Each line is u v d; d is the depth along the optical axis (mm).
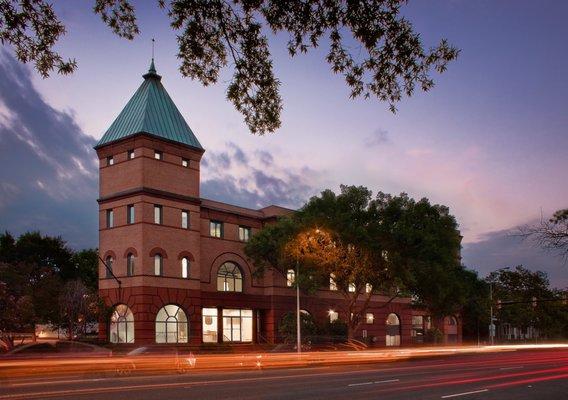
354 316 49281
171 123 50969
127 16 11984
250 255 52094
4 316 47156
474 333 89188
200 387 20812
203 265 51875
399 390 20000
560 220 14352
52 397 17344
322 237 45500
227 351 49344
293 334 51844
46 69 11523
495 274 94938
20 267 51594
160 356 29984
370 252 45469
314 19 10820
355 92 11703
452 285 49031
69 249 75938
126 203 48281
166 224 48656
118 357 29766
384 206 46625
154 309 46625
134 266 47031
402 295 47188
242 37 11406
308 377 25406
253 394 18609
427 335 72812
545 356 48000
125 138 48781
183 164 51094
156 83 52781
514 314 92562
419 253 45500
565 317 95312
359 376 25969
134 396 17766
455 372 28438
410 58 11141
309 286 45406
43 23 11211
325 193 47344
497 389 20453
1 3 10930
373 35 10844
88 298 47562
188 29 11328
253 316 55844
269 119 12352
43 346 30953
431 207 46562
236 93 12133
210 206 53062
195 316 49562
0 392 18812
